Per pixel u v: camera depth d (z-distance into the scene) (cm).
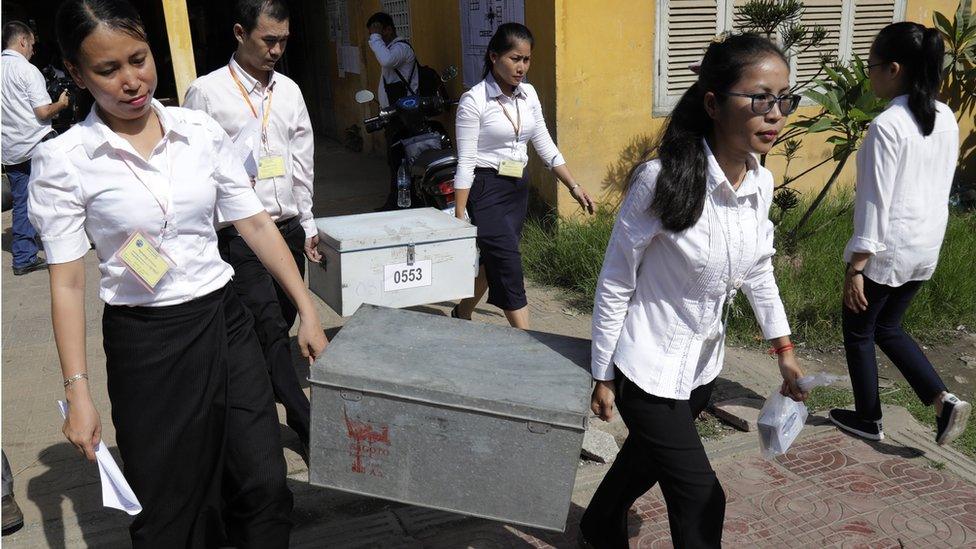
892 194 328
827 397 405
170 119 216
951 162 336
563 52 595
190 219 218
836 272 524
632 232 214
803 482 330
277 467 235
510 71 388
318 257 374
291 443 360
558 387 222
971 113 771
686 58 637
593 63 606
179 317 219
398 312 273
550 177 631
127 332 217
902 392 418
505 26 389
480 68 743
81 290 211
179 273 218
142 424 221
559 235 597
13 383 431
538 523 223
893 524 302
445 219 391
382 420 221
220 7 1408
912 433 369
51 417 391
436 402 214
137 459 222
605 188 637
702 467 224
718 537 228
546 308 534
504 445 216
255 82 332
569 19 591
